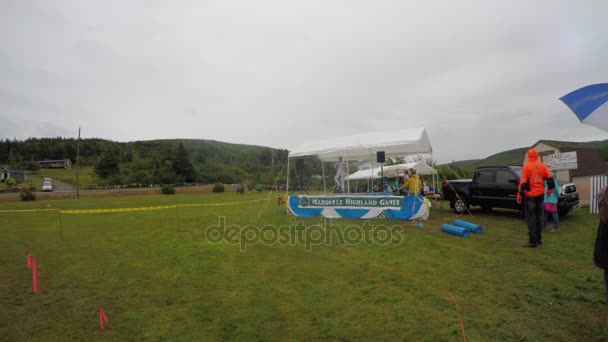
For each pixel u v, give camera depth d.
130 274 5.47
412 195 10.30
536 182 6.25
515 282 4.55
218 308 4.02
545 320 3.44
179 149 69.88
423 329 3.35
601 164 14.93
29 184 59.56
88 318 3.84
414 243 7.09
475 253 6.09
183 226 10.83
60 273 5.60
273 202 22.31
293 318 3.69
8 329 3.59
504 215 10.83
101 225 11.55
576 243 6.57
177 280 5.11
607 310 3.60
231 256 6.50
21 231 10.38
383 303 4.02
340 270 5.37
